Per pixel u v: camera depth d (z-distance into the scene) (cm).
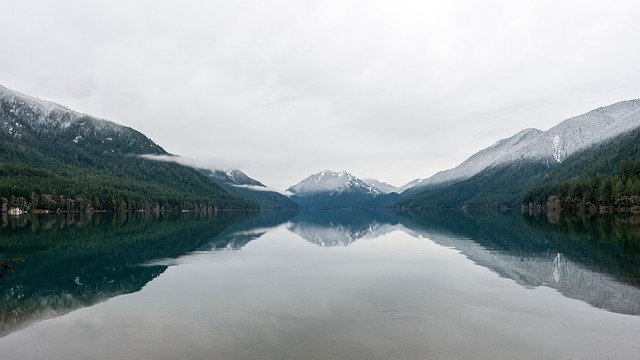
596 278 2930
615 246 4669
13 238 6216
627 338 1717
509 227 8306
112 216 15562
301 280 2975
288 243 5716
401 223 11669
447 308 2188
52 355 1570
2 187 16088
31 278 3102
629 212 13188
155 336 1767
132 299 2419
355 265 3666
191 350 1603
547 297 2411
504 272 3216
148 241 5853
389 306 2236
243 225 10400
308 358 1518
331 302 2328
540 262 3662
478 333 1786
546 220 10688
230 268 3522
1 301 2398
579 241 5253
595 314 2059
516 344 1656
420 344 1658
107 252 4616
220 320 1989
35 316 2092
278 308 2202
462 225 9588
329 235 7288
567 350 1593
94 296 2503
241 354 1558
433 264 3678
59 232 7375
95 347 1647
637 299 2348
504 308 2181
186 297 2461
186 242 5747
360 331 1814
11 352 1603
